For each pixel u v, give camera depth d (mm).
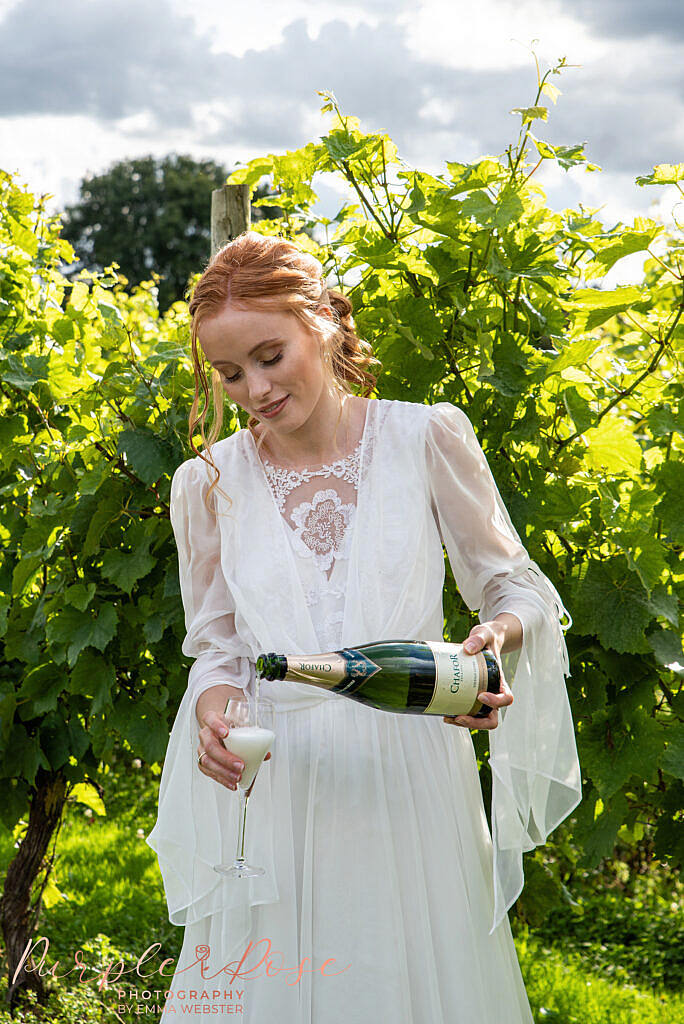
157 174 48938
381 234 3164
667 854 3121
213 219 3459
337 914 1824
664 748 2896
